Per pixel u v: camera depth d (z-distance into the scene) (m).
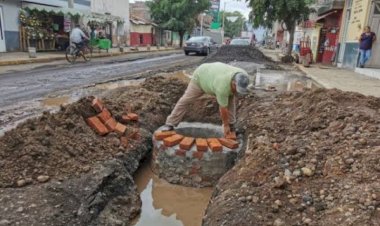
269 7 19.31
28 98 8.16
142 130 5.61
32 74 12.17
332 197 3.07
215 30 67.19
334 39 19.58
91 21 23.91
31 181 3.56
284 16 19.19
